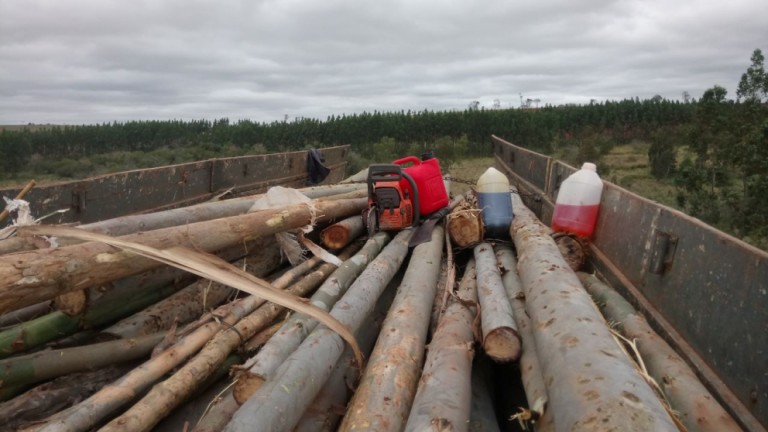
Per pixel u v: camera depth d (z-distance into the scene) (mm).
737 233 10867
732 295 2732
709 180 13109
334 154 13969
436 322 3811
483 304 3332
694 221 3299
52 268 2617
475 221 5309
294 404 2410
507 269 4355
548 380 2242
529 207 9023
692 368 2969
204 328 3219
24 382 2785
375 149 25438
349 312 3369
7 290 2443
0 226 4227
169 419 2891
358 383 3111
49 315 3121
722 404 2615
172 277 3869
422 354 3119
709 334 2904
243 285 2961
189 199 7059
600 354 2162
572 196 5340
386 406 2490
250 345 3361
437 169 6094
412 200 5746
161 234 3363
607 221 5043
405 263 5363
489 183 5645
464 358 2809
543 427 2242
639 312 3801
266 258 4926
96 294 3148
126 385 2668
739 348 2598
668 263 3543
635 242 4223
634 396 1837
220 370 3176
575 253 5035
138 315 3547
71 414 2402
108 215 5469
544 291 3035
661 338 3275
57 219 4758
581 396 1923
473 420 2738
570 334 2404
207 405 2992
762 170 11477
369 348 3662
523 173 10555
